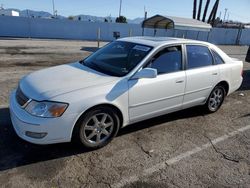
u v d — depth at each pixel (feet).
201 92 15.71
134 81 12.23
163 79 13.23
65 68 13.65
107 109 11.56
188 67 14.69
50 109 10.19
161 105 13.67
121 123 12.53
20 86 11.98
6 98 17.83
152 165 11.01
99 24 97.60
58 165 10.53
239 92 23.94
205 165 11.27
